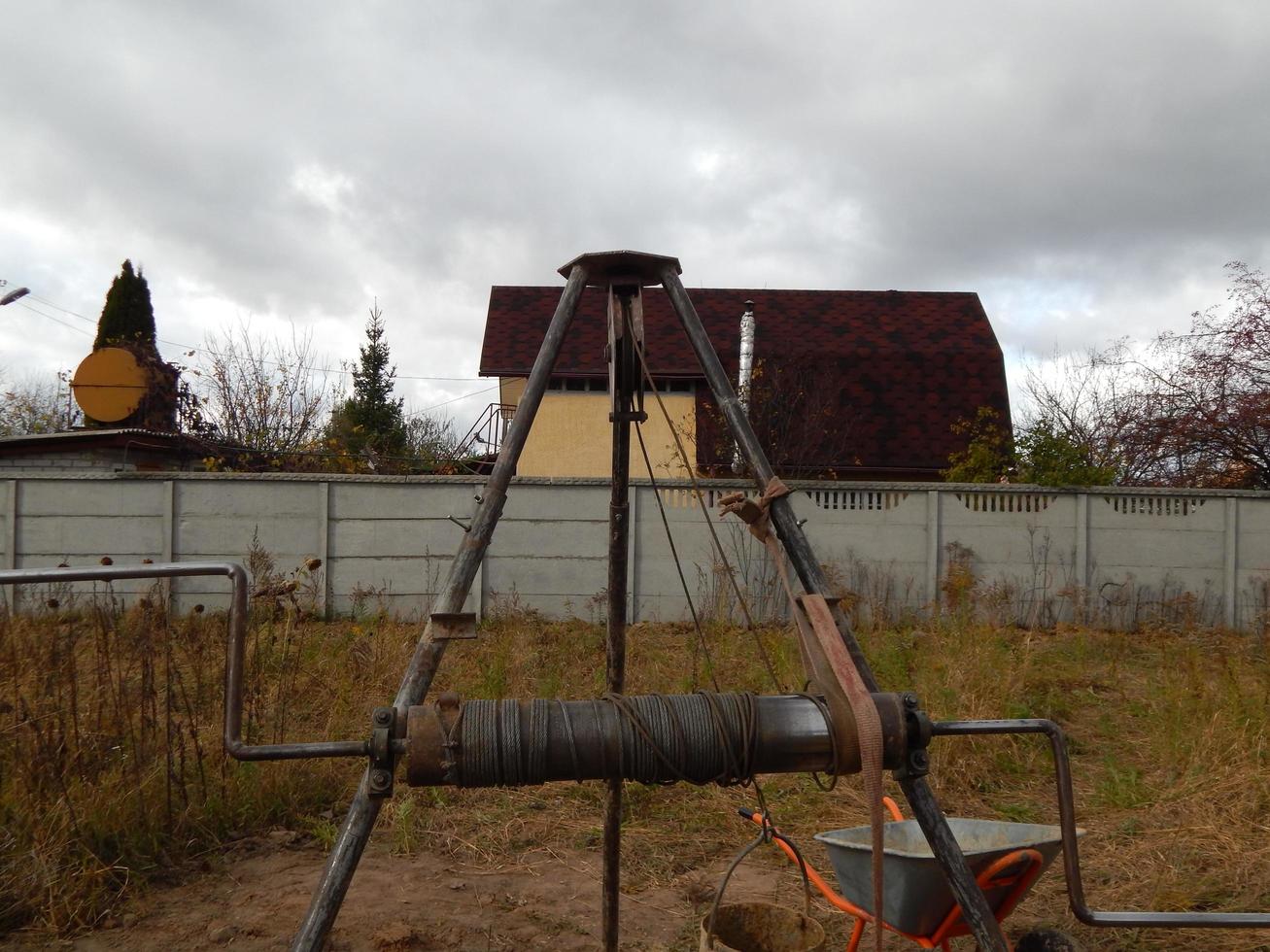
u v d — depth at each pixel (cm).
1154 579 1191
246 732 534
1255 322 1620
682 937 369
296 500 1157
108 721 464
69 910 368
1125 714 709
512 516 1166
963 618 1058
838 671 210
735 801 530
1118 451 1773
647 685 773
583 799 530
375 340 3241
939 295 2156
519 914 387
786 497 237
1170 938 362
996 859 270
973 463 1343
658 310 2006
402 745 204
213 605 1140
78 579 237
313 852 450
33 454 1297
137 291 2675
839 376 1817
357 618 1120
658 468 1766
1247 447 1617
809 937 297
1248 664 838
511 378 1900
